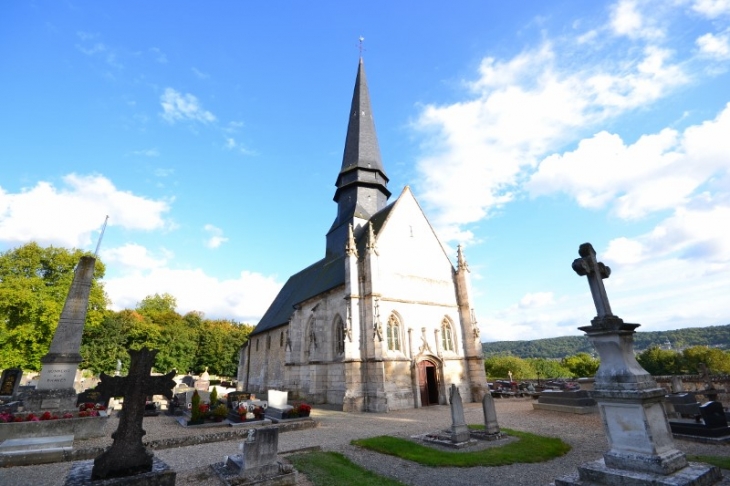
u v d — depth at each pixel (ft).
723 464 31.76
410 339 91.35
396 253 96.73
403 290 94.53
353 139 129.08
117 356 161.79
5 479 31.94
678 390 79.56
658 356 188.55
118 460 25.44
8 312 105.40
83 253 126.93
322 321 102.58
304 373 110.01
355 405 78.02
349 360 81.66
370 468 34.63
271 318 156.87
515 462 35.91
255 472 30.09
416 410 79.41
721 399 70.85
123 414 26.63
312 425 58.03
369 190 122.62
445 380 92.58
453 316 102.37
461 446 41.75
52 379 54.13
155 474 25.48
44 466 36.09
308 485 29.86
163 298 274.36
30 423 44.19
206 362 237.66
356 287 88.22
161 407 82.38
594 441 45.03
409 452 39.52
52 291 115.55
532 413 71.56
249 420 61.05
